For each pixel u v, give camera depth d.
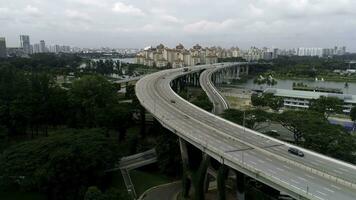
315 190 62.38
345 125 165.12
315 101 190.88
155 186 97.62
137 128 158.12
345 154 101.00
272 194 91.56
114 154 96.88
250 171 72.69
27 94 137.25
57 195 84.19
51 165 82.75
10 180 82.31
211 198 89.31
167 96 166.12
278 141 95.38
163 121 114.94
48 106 139.25
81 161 86.38
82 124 142.88
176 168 105.12
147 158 113.81
